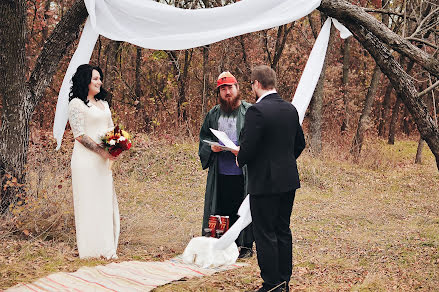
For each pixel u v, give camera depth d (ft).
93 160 15.05
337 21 16.89
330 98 55.93
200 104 58.65
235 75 59.21
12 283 11.56
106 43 57.26
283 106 11.53
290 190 11.33
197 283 12.25
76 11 18.88
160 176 30.86
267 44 57.36
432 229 20.70
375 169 40.47
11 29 18.29
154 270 13.46
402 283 13.16
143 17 16.11
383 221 22.84
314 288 12.55
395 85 16.56
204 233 16.02
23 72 18.79
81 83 15.11
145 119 51.72
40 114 50.90
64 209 18.45
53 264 13.55
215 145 14.43
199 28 16.10
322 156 40.19
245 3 15.84
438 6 17.44
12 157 18.38
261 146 11.29
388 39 16.01
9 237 16.30
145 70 61.26
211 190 16.94
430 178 35.96
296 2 15.96
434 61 15.66
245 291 12.01
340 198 28.58
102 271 12.78
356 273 14.33
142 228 19.60
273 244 11.37
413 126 90.84
